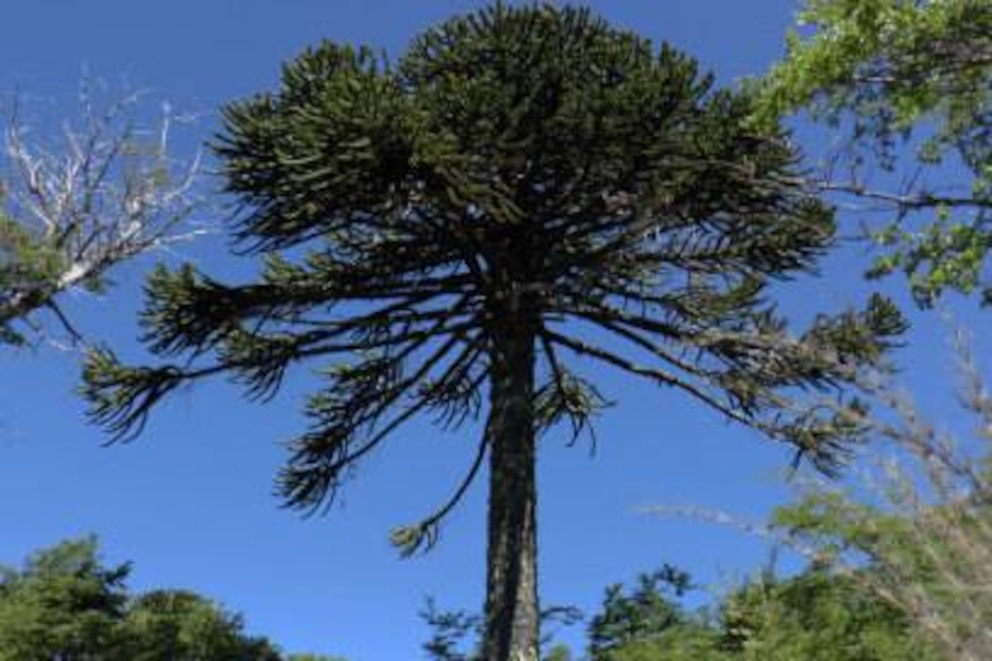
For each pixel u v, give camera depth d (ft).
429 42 44.04
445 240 43.75
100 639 94.58
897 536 7.35
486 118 39.68
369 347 45.65
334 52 41.73
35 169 36.50
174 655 103.65
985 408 7.21
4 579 98.02
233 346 44.04
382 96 37.14
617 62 43.06
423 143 36.55
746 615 33.60
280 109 41.57
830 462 38.65
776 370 37.99
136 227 37.65
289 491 48.14
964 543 6.75
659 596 76.59
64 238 36.78
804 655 29.63
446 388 48.98
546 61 41.55
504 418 44.21
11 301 36.14
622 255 43.16
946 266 23.52
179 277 40.98
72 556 97.50
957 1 21.20
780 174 39.37
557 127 40.24
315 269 45.29
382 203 39.81
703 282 44.01
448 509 49.57
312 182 38.42
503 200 38.42
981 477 7.03
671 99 39.70
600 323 44.78
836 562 7.54
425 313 45.14
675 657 37.86
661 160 40.40
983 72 22.91
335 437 48.16
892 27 21.58
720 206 41.55
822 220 39.17
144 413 43.09
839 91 23.52
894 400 7.34
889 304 39.68
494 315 45.06
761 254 42.96
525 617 41.34
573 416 53.16
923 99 22.75
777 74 23.77
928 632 6.79
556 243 45.11
